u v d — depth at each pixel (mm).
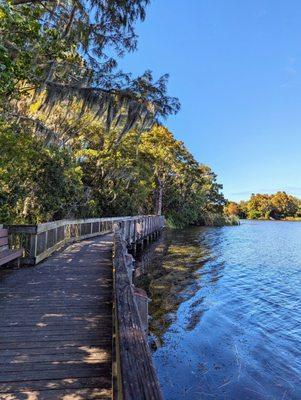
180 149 37781
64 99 7574
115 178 23172
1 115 8938
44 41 6438
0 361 3070
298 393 4930
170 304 8914
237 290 10781
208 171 56625
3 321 4070
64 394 2562
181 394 4820
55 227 9812
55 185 13641
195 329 7195
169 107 7711
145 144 29156
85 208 18422
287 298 9961
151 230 24531
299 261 17562
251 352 6203
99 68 7594
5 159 9805
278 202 96500
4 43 5852
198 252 19922
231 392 4898
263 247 24547
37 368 2949
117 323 2145
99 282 6035
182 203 46344
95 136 20109
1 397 2516
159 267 14227
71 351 3277
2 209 11070
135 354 1582
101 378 2795
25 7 5941
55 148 12820
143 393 1225
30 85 8859
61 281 6090
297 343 6645
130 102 7586
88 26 7129
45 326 3914
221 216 58406
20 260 7531
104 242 12672
